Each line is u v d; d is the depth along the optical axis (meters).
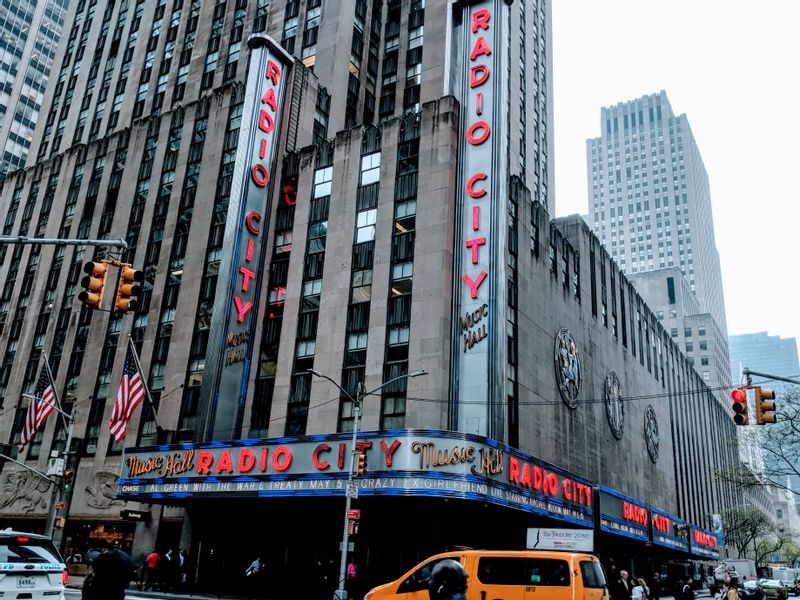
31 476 57.88
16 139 128.50
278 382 48.84
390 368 44.72
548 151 94.19
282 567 43.81
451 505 37.88
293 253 52.34
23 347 65.25
